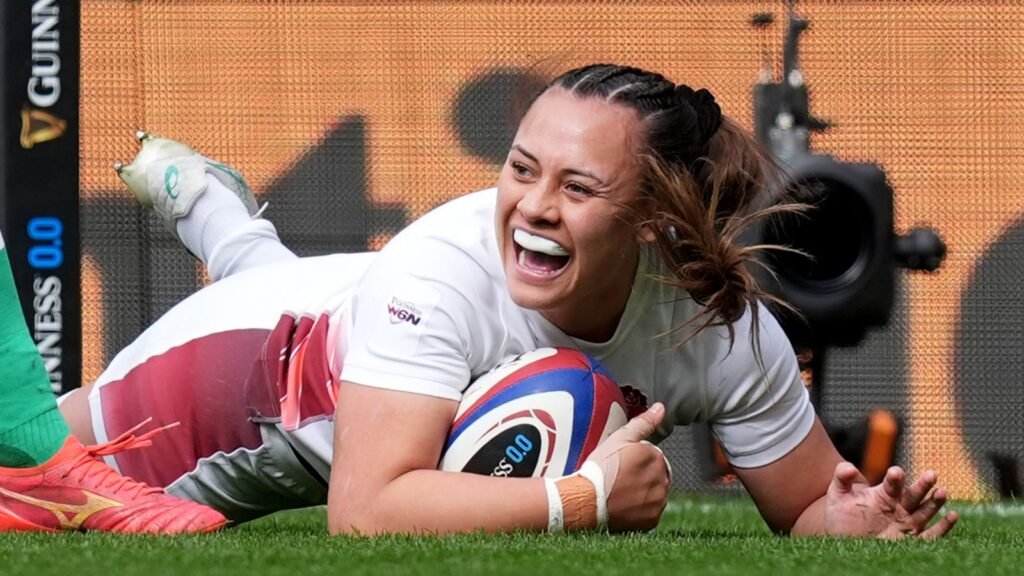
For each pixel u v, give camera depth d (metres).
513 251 8.12
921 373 16.67
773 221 13.88
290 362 9.38
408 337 8.12
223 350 9.73
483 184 17.09
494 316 8.37
